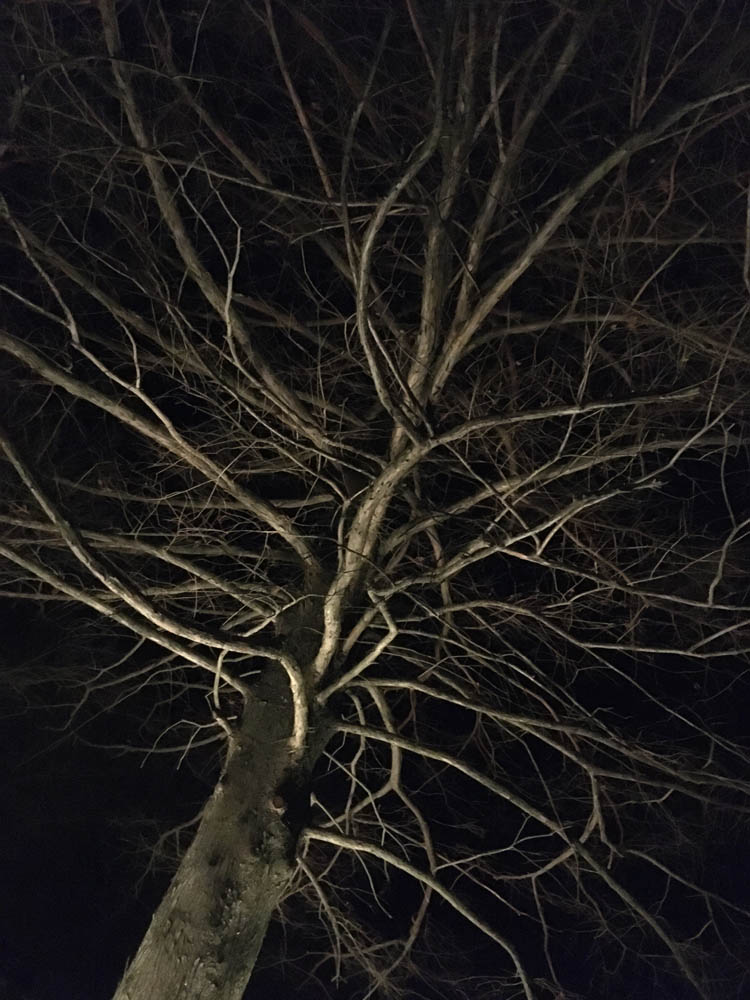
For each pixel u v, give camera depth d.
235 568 6.53
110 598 5.95
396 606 6.14
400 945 6.98
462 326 5.32
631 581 5.80
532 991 4.98
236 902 4.80
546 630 6.45
